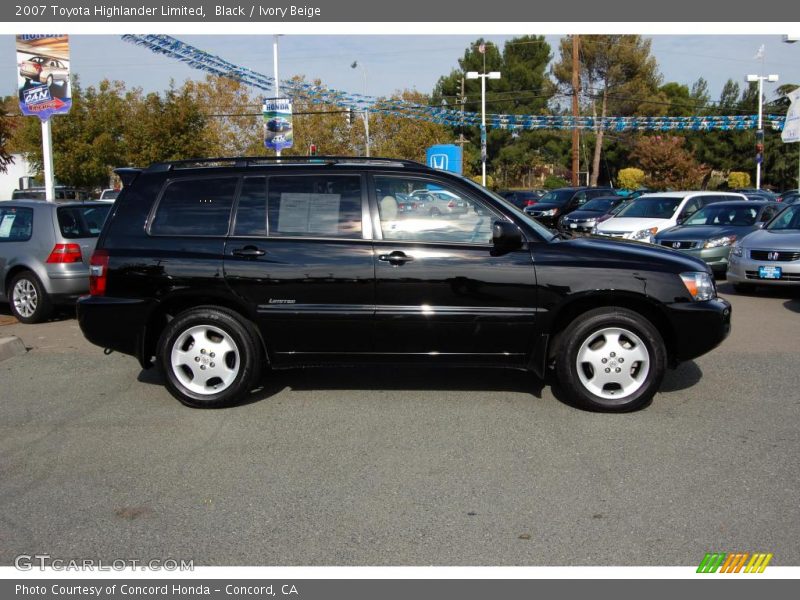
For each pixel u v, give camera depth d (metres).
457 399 6.05
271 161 6.00
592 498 4.17
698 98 64.81
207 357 5.83
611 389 5.67
